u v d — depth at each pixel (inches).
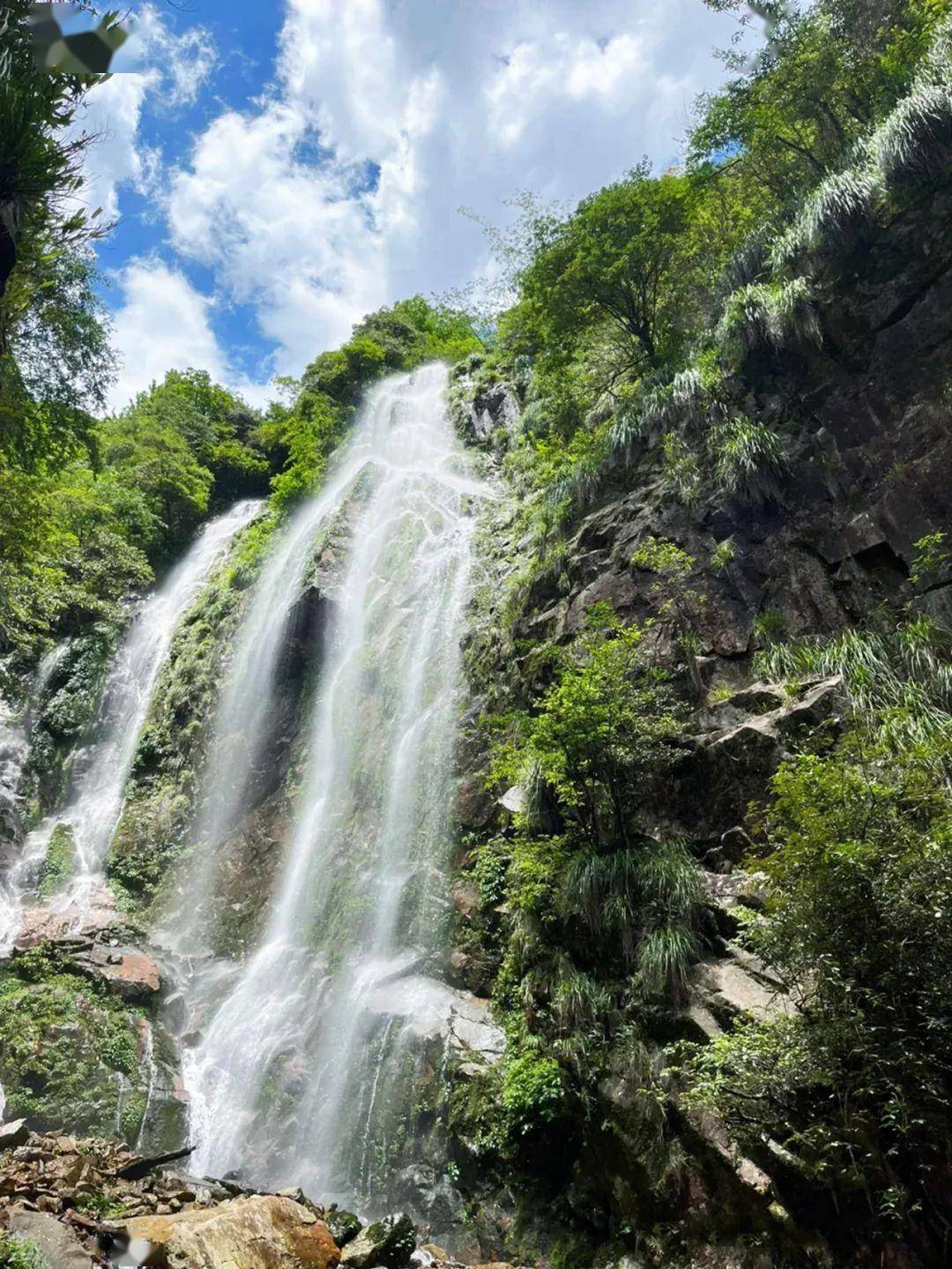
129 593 1034.1
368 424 1111.6
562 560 514.3
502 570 607.2
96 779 791.1
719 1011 262.7
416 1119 363.3
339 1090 399.9
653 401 517.7
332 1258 222.7
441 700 556.4
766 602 407.2
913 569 350.0
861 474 400.5
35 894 652.7
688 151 578.2
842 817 211.8
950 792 229.9
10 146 145.3
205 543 1170.6
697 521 448.5
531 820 395.2
